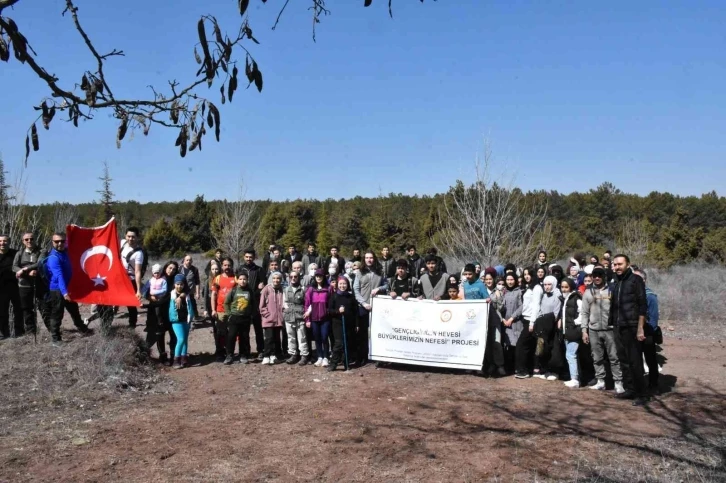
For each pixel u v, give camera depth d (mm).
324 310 10289
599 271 8586
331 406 7828
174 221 45500
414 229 40562
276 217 44688
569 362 8984
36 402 7555
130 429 6770
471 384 9188
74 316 10531
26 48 2414
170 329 10414
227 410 7609
